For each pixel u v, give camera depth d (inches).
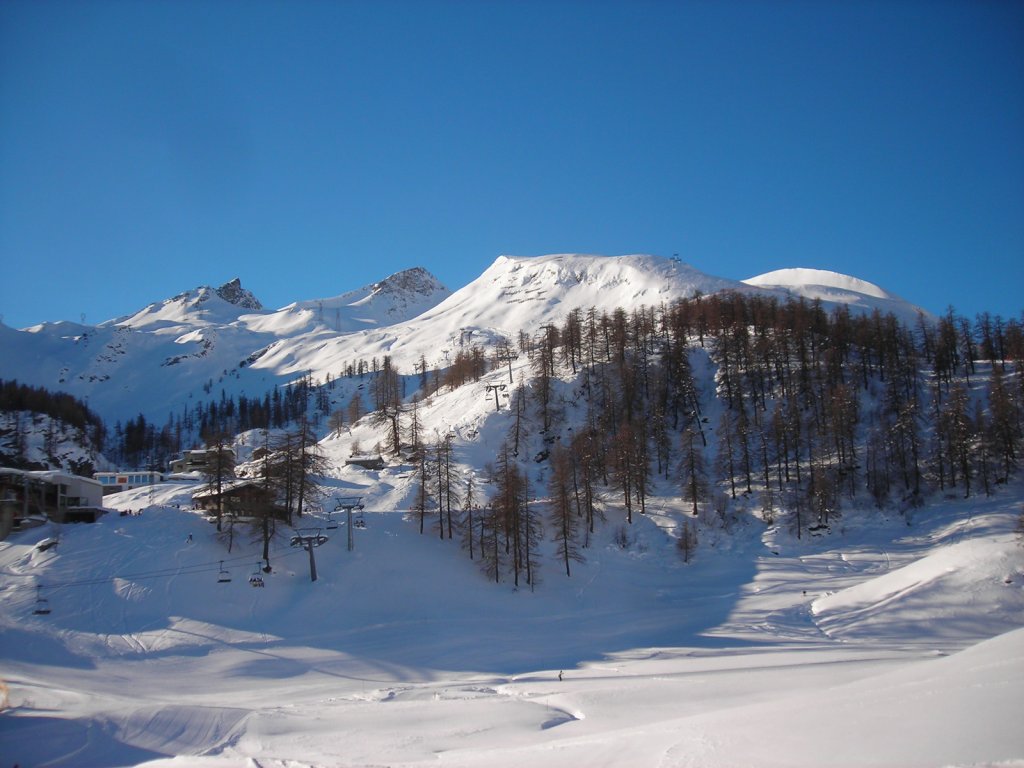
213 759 1499.8
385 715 1860.2
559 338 7150.6
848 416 4660.4
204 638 2829.7
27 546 3427.7
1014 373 5211.6
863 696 1169.4
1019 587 2883.9
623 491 4685.0
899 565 3681.1
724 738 1112.2
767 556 3983.8
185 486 5285.4
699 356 6087.6
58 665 2534.5
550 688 2107.5
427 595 3324.3
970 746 847.1
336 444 7022.6
